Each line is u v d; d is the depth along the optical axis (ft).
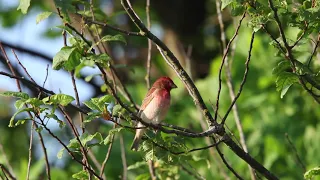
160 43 32.71
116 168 49.78
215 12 68.80
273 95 53.11
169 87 37.14
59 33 65.41
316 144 51.60
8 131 59.98
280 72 32.37
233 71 53.42
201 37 68.69
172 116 53.11
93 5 39.29
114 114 29.76
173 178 38.22
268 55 53.31
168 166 38.06
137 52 66.85
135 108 37.73
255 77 53.57
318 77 36.29
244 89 53.47
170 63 33.65
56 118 29.53
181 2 69.41
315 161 51.24
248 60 32.42
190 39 68.69
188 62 43.16
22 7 29.45
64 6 30.37
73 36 30.40
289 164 51.03
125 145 50.39
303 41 32.22
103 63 30.22
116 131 30.09
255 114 52.60
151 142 32.63
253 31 31.53
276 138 51.60
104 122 53.31
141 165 39.17
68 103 29.73
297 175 50.67
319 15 30.45
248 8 31.24
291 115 52.54
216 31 67.87
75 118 53.62
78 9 38.14
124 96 38.42
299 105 53.06
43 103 29.30
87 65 39.11
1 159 48.11
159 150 33.12
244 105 52.49
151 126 30.68
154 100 36.65
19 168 56.70
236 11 31.32
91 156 40.27
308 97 53.06
